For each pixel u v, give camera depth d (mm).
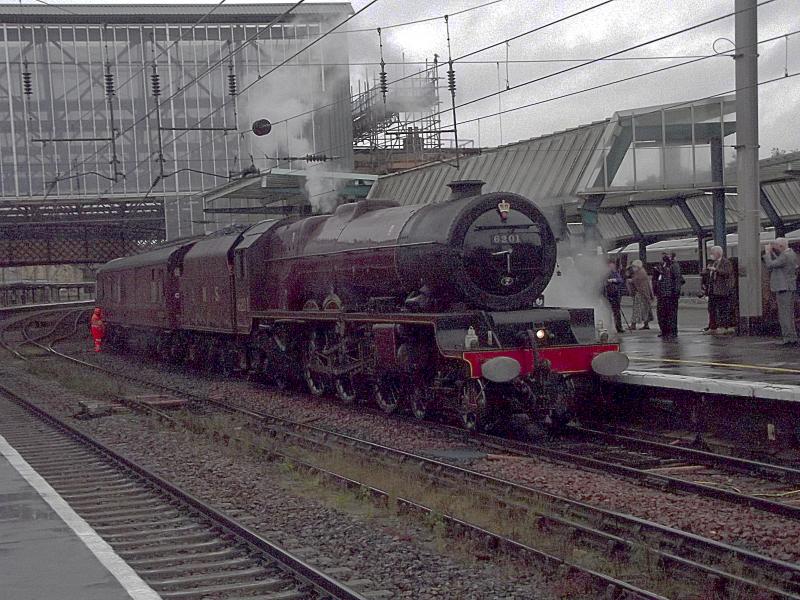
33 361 31750
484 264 14852
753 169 18562
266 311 21297
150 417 17906
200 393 21688
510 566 7953
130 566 7895
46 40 42688
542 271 15328
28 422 17609
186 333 28594
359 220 18156
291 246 20906
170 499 10711
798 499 10039
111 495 11109
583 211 21312
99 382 23688
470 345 14086
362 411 17312
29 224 47625
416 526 9516
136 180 43812
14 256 54094
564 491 10531
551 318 14742
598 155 20703
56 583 7047
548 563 7852
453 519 9172
